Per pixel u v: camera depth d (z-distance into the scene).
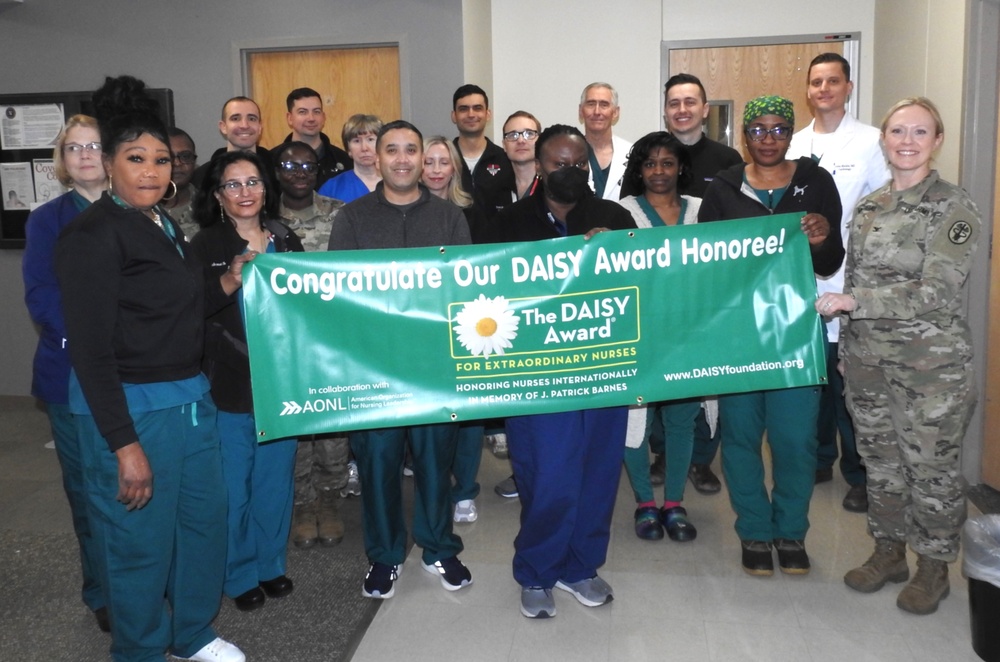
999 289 3.60
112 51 5.29
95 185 2.43
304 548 3.28
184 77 5.25
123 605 2.19
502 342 2.50
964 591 2.84
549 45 5.88
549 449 2.58
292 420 2.44
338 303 2.44
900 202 2.60
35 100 5.28
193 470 2.29
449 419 2.51
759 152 2.74
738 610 2.73
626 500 3.75
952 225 2.48
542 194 2.65
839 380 3.60
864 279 2.66
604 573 3.02
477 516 3.60
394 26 5.02
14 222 5.42
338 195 3.72
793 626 2.63
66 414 2.47
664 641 2.56
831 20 5.62
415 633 2.64
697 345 2.56
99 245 2.02
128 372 2.11
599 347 2.53
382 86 5.18
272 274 2.39
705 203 2.94
